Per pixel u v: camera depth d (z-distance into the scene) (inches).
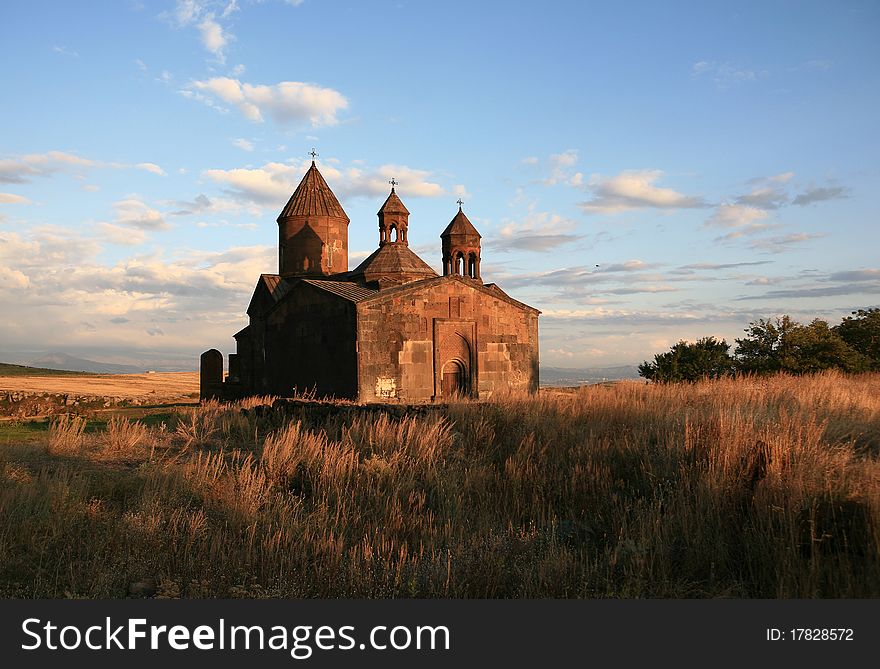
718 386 816.9
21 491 392.2
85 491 410.9
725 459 401.1
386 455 522.6
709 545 330.6
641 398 686.5
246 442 614.2
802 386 816.9
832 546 311.4
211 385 1740.9
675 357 1521.9
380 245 1584.6
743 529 337.7
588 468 456.1
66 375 3809.1
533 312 1355.8
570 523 401.1
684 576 311.7
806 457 382.9
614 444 509.0
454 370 1268.5
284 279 1696.6
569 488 442.9
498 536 363.6
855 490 339.3
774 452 384.2
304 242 1707.7
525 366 1338.6
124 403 1669.5
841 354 1453.0
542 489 442.3
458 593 302.8
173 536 352.2
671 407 602.5
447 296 1256.8
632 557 323.3
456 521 404.8
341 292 1270.9
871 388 874.8
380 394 1182.9
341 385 1212.5
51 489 393.4
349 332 1197.1
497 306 1314.0
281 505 420.2
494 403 660.7
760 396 669.9
